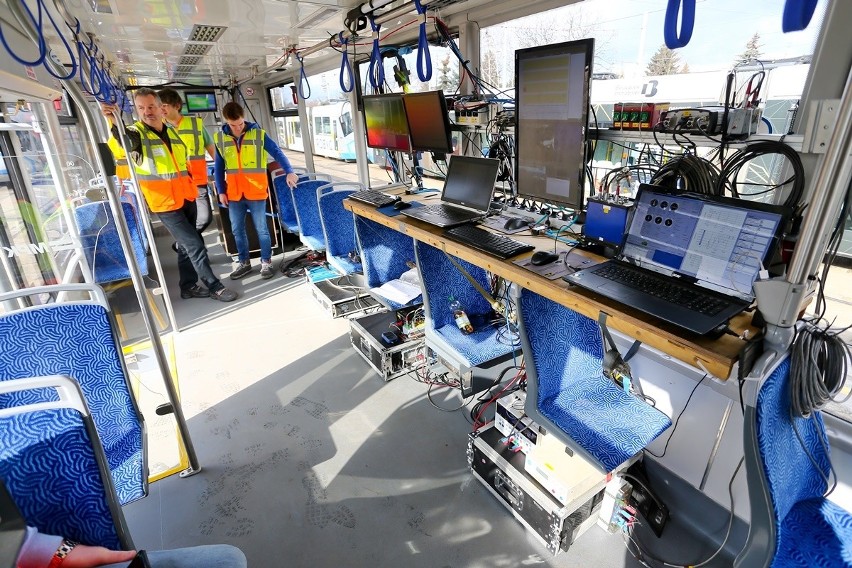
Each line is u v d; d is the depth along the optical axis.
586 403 1.60
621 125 1.63
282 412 2.33
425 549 1.60
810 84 1.28
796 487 1.12
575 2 1.97
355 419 2.27
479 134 2.56
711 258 1.22
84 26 2.62
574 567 1.53
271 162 4.74
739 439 1.49
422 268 2.12
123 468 1.37
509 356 2.05
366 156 3.79
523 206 2.19
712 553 1.58
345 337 3.09
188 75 5.89
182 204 3.49
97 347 1.40
